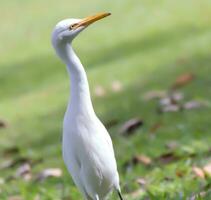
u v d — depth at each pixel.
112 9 20.92
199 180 9.48
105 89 15.22
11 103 15.89
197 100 12.89
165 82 14.87
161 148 11.33
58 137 13.47
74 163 7.73
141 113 13.32
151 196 8.91
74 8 21.62
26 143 13.54
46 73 17.58
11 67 18.52
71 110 7.61
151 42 18.05
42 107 15.20
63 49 7.71
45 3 22.70
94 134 7.57
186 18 19.27
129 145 11.76
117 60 17.17
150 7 20.50
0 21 21.94
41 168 11.99
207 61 15.59
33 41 20.05
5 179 11.63
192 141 11.21
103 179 7.74
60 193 10.38
